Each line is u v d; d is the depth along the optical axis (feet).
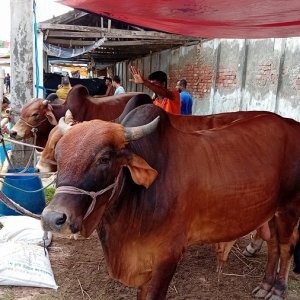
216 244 11.72
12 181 16.69
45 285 12.06
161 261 8.48
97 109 17.67
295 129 11.47
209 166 9.04
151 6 15.12
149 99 10.36
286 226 11.46
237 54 28.19
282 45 23.48
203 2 13.80
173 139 8.87
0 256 12.57
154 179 7.58
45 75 44.68
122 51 49.42
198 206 8.90
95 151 6.66
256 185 9.64
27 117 16.96
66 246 15.14
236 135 10.07
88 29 30.63
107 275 13.07
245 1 13.25
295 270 12.52
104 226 8.20
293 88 22.62
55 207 6.34
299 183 11.18
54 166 13.65
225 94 29.91
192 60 35.73
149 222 8.18
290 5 13.50
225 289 12.55
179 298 11.93
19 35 17.79
